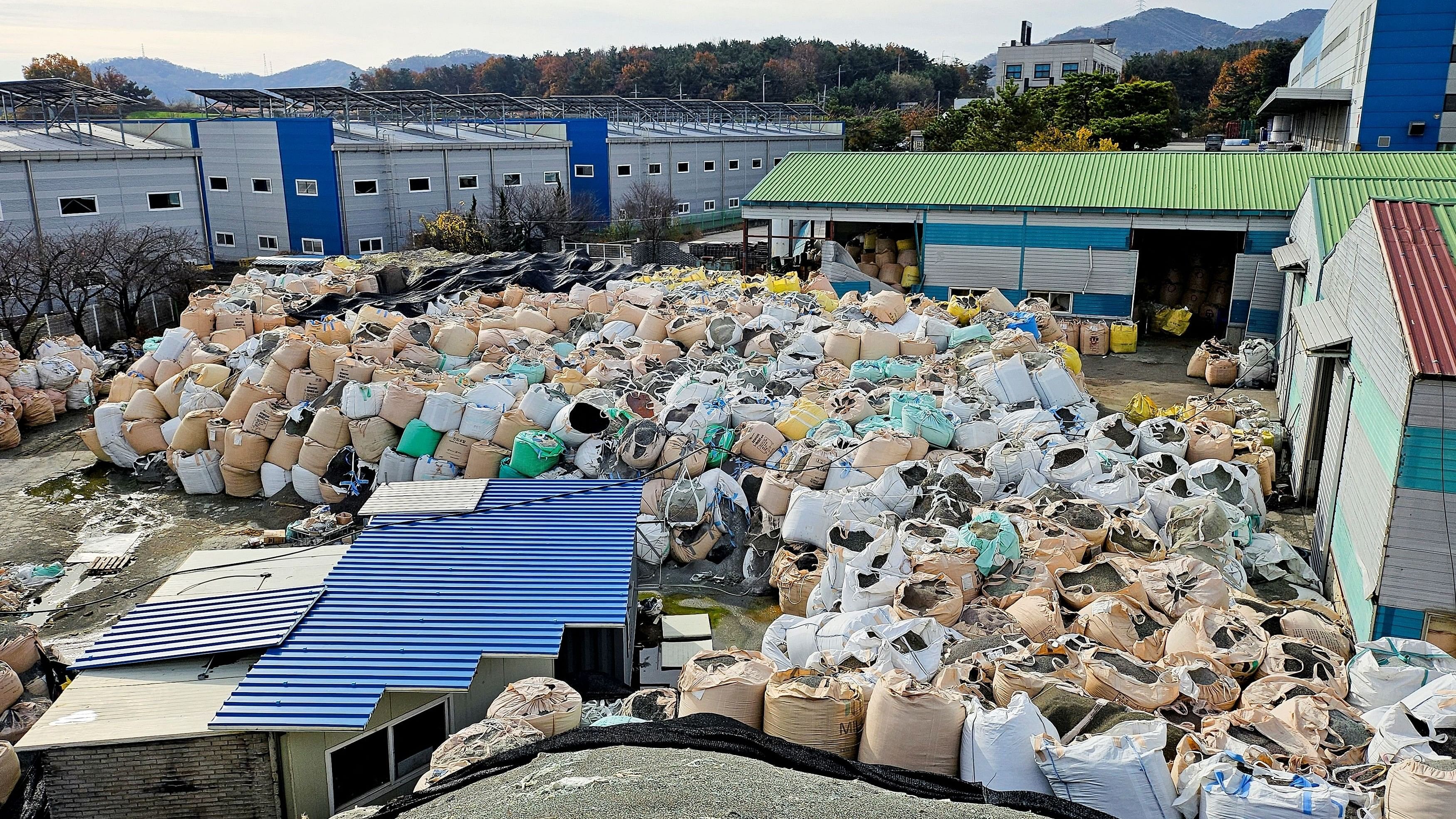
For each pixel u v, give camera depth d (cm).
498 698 799
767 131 5566
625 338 1908
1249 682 858
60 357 2022
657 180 4609
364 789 774
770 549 1249
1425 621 926
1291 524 1395
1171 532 1171
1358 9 3981
